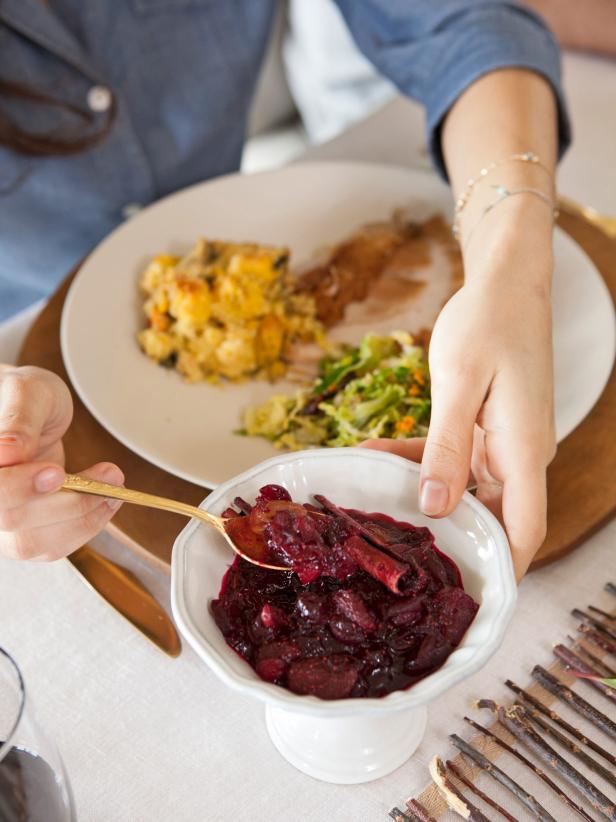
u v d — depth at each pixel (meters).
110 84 0.65
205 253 0.56
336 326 0.54
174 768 0.32
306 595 0.29
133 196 0.67
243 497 0.33
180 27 0.67
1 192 0.63
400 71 0.62
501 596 0.29
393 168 0.63
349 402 0.48
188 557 0.31
